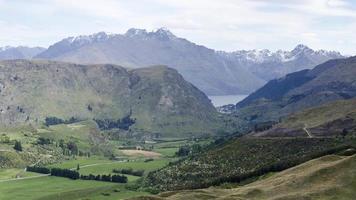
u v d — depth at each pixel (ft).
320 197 536.42
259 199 573.74
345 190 547.90
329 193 542.98
